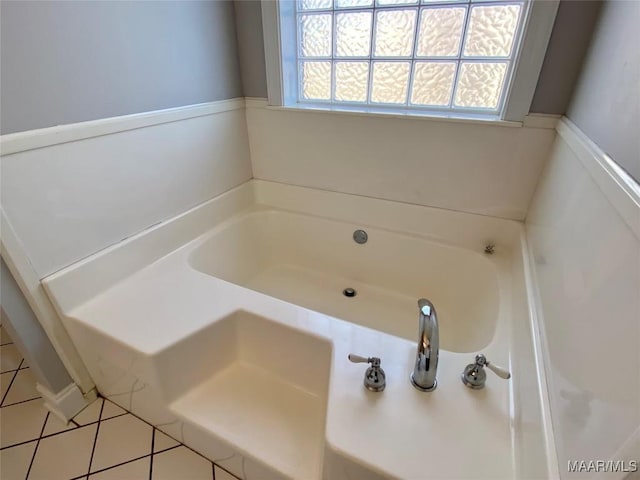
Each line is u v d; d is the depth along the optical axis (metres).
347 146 1.63
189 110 1.47
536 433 0.67
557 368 0.70
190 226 1.58
